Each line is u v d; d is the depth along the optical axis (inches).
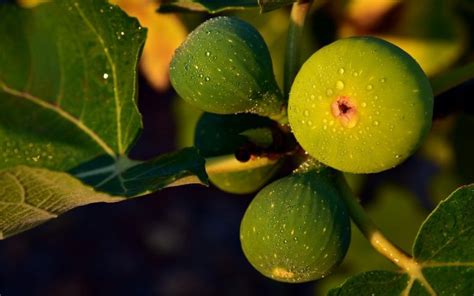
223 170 20.1
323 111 18.1
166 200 68.3
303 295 62.9
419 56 26.2
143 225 67.1
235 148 20.4
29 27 19.0
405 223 28.7
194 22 26.5
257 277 64.8
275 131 19.8
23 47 19.1
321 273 19.0
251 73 19.0
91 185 18.5
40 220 18.8
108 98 19.4
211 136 20.4
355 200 19.3
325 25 26.4
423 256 19.0
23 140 19.4
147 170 18.9
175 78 19.4
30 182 17.7
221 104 19.3
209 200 68.6
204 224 67.5
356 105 17.8
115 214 67.2
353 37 18.1
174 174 18.2
